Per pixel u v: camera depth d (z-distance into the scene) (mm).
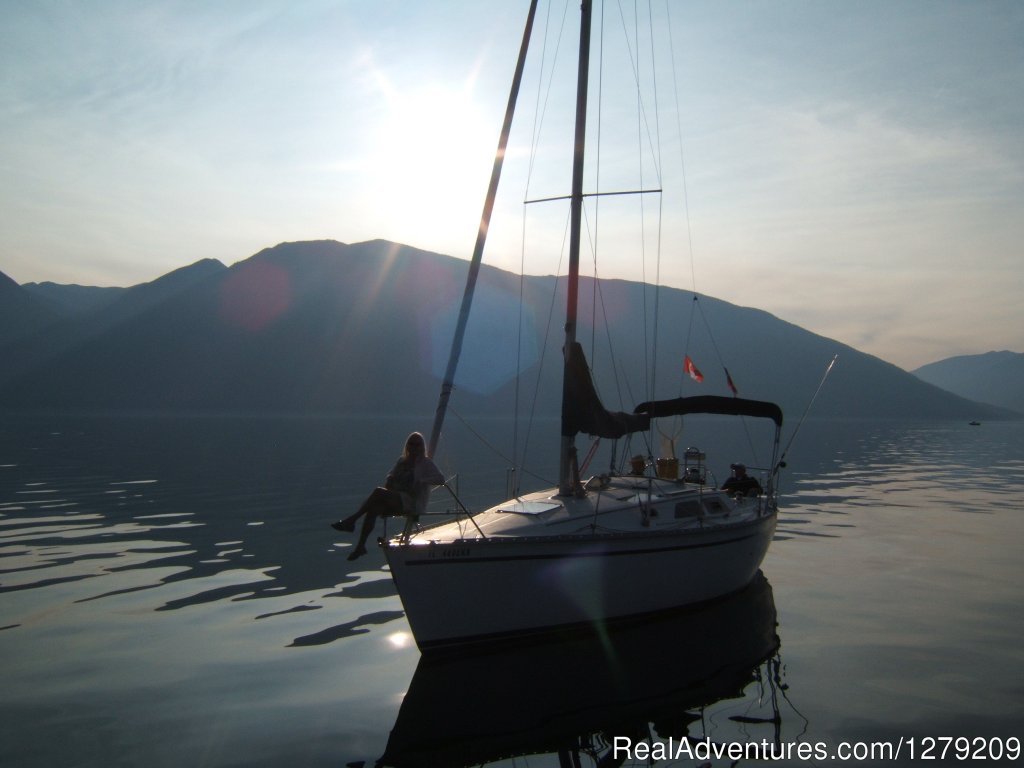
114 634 11000
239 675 9492
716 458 46719
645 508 11852
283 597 13164
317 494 26469
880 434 109688
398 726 8125
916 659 10320
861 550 17797
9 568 15000
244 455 45469
